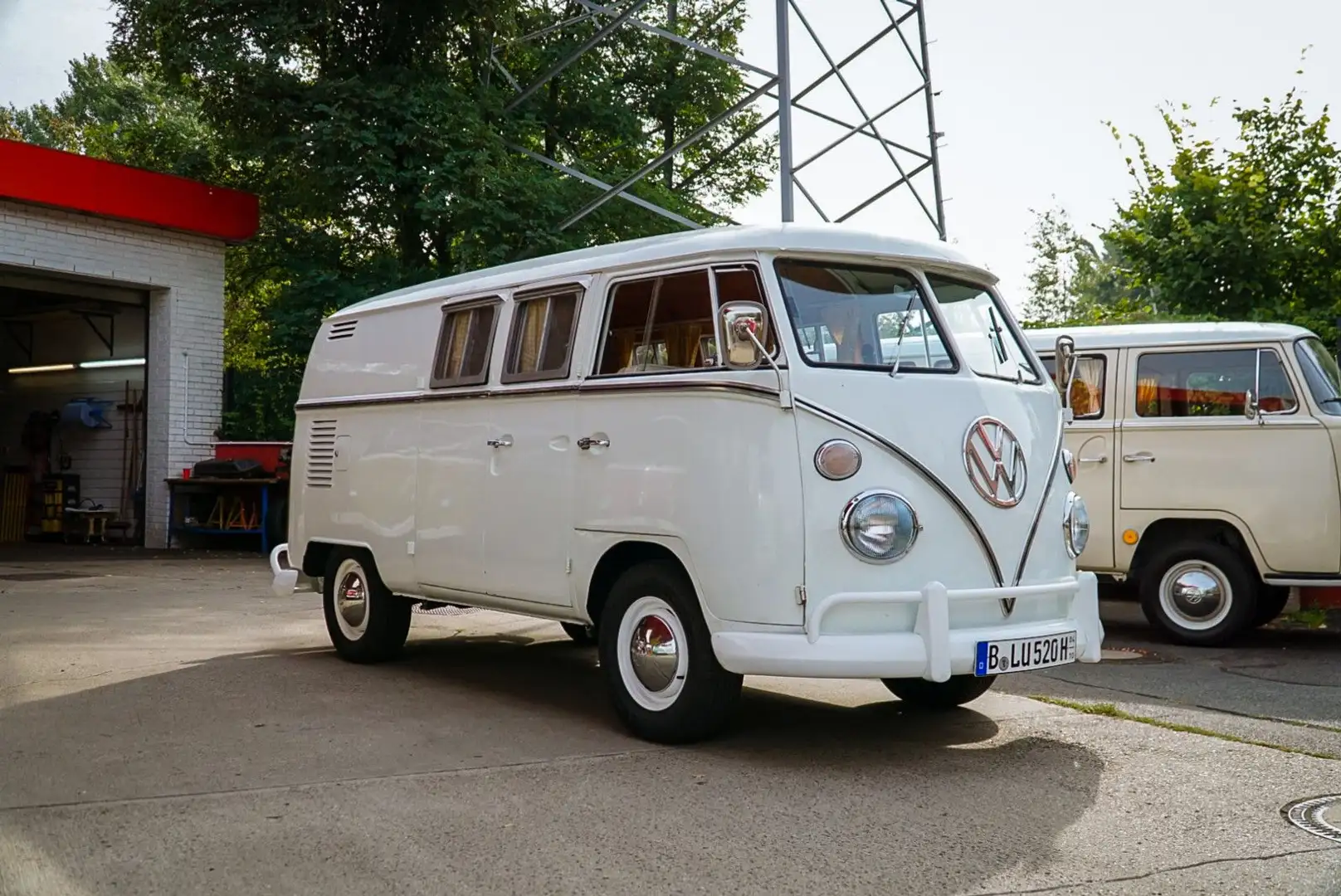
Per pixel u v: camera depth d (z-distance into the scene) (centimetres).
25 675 780
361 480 831
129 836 452
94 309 2127
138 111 5209
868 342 591
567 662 870
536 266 724
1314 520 916
